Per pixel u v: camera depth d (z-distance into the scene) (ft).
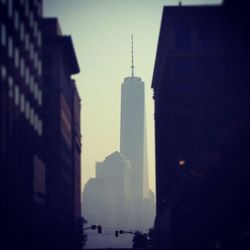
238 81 492.54
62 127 569.23
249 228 301.84
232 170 311.06
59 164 542.98
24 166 380.99
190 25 502.79
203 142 482.69
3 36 324.80
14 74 354.54
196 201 381.81
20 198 364.58
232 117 486.38
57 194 536.42
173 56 494.59
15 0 359.46
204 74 493.36
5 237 322.55
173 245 417.90
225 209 309.63
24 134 382.83
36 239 399.44
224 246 305.53
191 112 487.61
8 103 336.49
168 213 473.67
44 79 556.51
